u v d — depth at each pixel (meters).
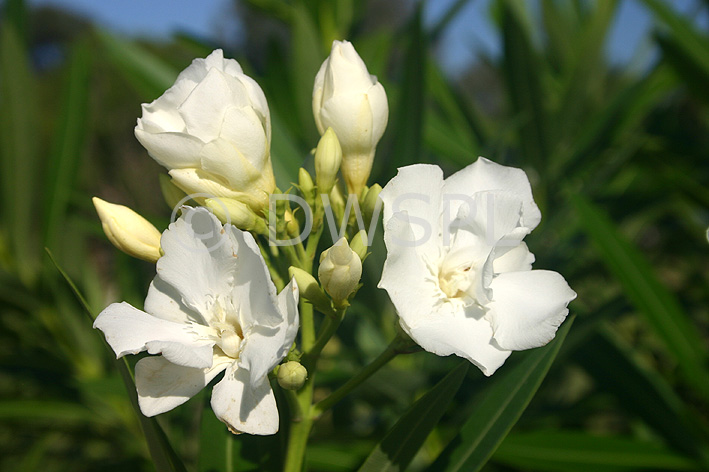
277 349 0.27
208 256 0.28
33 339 0.49
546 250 0.46
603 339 0.40
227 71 0.30
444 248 0.29
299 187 0.31
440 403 0.30
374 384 0.40
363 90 0.31
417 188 0.29
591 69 0.51
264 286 0.27
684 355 0.39
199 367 0.27
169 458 0.30
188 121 0.29
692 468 0.38
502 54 0.50
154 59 0.48
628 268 0.39
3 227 0.49
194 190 0.30
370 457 0.30
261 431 0.27
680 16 0.46
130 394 0.29
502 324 0.28
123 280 0.50
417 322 0.28
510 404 0.31
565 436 0.39
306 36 0.45
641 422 0.42
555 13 0.60
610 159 0.51
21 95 0.48
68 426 0.48
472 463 0.31
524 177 0.30
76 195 0.47
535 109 0.50
